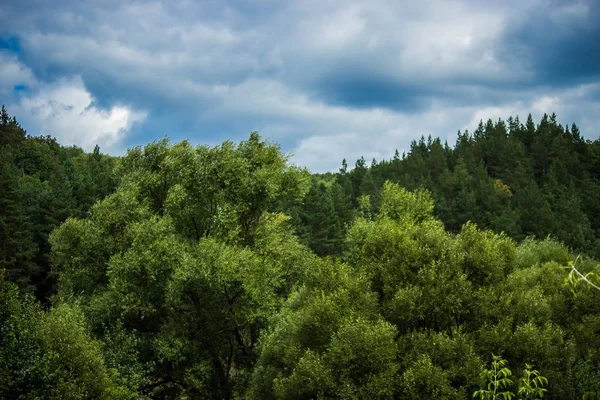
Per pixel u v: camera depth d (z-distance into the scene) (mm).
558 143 161125
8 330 21156
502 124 198375
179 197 30938
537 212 103938
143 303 28094
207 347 29078
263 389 24344
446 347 20031
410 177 142750
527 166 152125
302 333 22969
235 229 31047
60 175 98062
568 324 24922
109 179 88125
